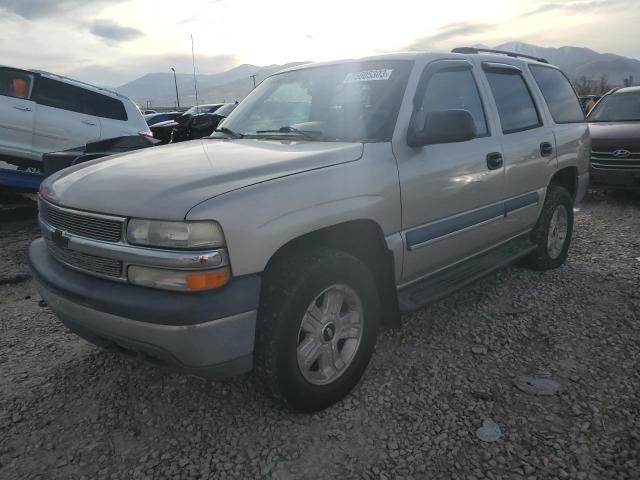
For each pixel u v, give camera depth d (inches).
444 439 102.9
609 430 104.4
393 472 94.5
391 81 134.1
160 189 94.7
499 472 94.0
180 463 97.8
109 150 253.9
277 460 98.1
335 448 101.0
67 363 135.4
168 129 369.1
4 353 141.4
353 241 120.2
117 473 95.7
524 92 181.0
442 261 140.0
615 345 139.0
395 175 119.3
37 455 100.7
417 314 160.9
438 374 126.6
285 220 96.9
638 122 342.6
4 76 313.6
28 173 307.3
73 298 99.7
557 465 95.3
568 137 197.0
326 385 110.2
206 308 88.8
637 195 353.1
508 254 169.0
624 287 180.1
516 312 161.2
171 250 88.7
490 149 150.9
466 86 152.1
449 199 135.4
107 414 113.2
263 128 145.4
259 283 94.7
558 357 134.0
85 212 99.3
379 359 134.1
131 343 94.0
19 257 228.1
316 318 107.8
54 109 328.2
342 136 127.0
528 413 110.6
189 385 123.2
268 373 100.2
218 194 92.4
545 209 186.7
